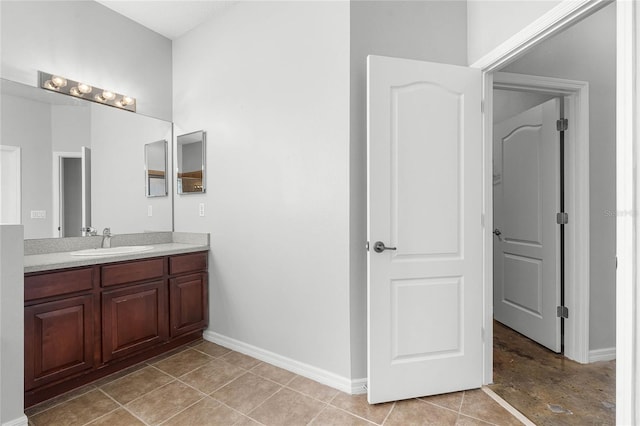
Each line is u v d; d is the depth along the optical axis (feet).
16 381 5.29
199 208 9.37
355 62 6.35
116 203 8.73
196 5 8.48
